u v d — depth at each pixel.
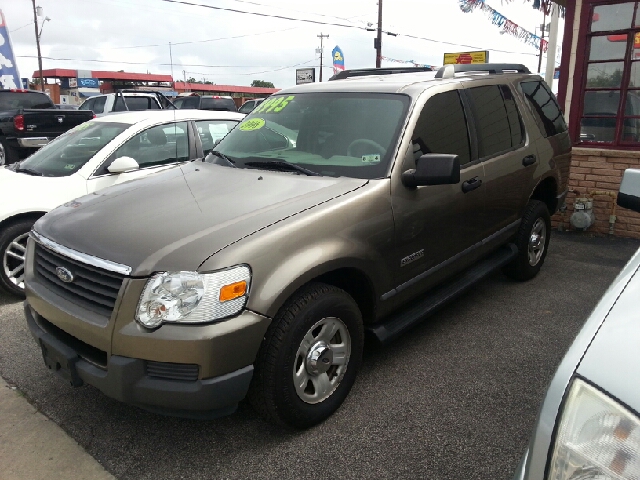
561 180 5.16
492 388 3.21
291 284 2.49
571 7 6.70
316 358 2.72
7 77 16.08
